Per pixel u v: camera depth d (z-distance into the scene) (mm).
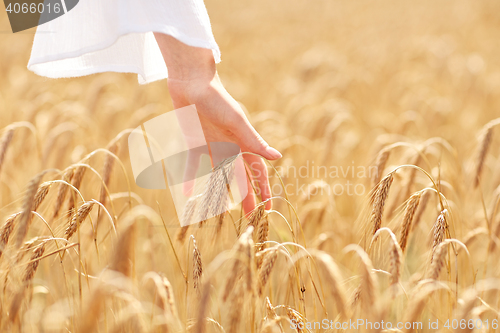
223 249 3219
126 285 1566
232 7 22812
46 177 3971
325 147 4652
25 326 2393
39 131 4945
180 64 2295
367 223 2461
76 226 2352
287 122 6215
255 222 2152
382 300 1927
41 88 6898
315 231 3598
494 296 2857
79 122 5211
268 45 13992
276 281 3285
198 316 1623
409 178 3205
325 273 1881
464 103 8008
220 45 13094
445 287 1808
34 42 2297
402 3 23547
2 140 3375
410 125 5570
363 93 8688
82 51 2156
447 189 3594
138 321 1601
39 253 2264
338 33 15961
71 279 3111
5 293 2389
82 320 1506
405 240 2393
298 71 9773
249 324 2479
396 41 14016
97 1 2094
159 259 3494
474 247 3686
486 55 11906
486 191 4844
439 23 17297
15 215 2312
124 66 2604
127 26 2000
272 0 26031
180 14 2121
